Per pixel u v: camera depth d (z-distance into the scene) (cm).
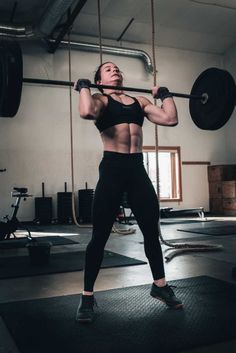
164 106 181
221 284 226
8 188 750
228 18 795
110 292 213
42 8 707
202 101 232
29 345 142
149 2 714
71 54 816
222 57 974
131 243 430
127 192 177
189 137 923
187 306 184
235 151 936
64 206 761
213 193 912
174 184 905
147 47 889
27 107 775
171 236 483
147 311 178
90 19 767
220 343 143
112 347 138
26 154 767
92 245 170
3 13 718
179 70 923
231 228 564
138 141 178
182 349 137
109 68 188
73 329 157
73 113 809
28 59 781
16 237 507
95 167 816
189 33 857
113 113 173
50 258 338
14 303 197
